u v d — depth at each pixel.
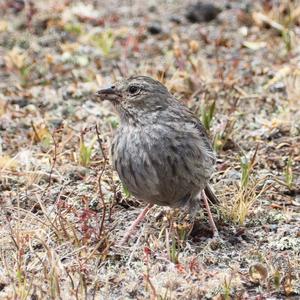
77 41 16.86
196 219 10.55
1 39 16.89
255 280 9.07
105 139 12.62
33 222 10.30
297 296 8.90
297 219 10.54
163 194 9.90
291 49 15.85
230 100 13.78
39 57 16.20
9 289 8.87
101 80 14.59
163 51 16.28
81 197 11.05
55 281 8.70
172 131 9.75
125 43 16.31
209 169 10.06
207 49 16.20
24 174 11.66
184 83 14.19
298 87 13.88
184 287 8.81
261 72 14.87
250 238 10.12
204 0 18.42
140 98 9.85
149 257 9.42
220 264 9.52
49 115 13.68
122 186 11.10
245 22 17.31
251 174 11.65
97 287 8.94
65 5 18.20
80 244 9.70
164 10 18.31
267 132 12.88
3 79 15.31
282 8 17.16
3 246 9.84
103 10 18.33
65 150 12.38
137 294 8.81
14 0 18.11
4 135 13.02
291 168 11.81
